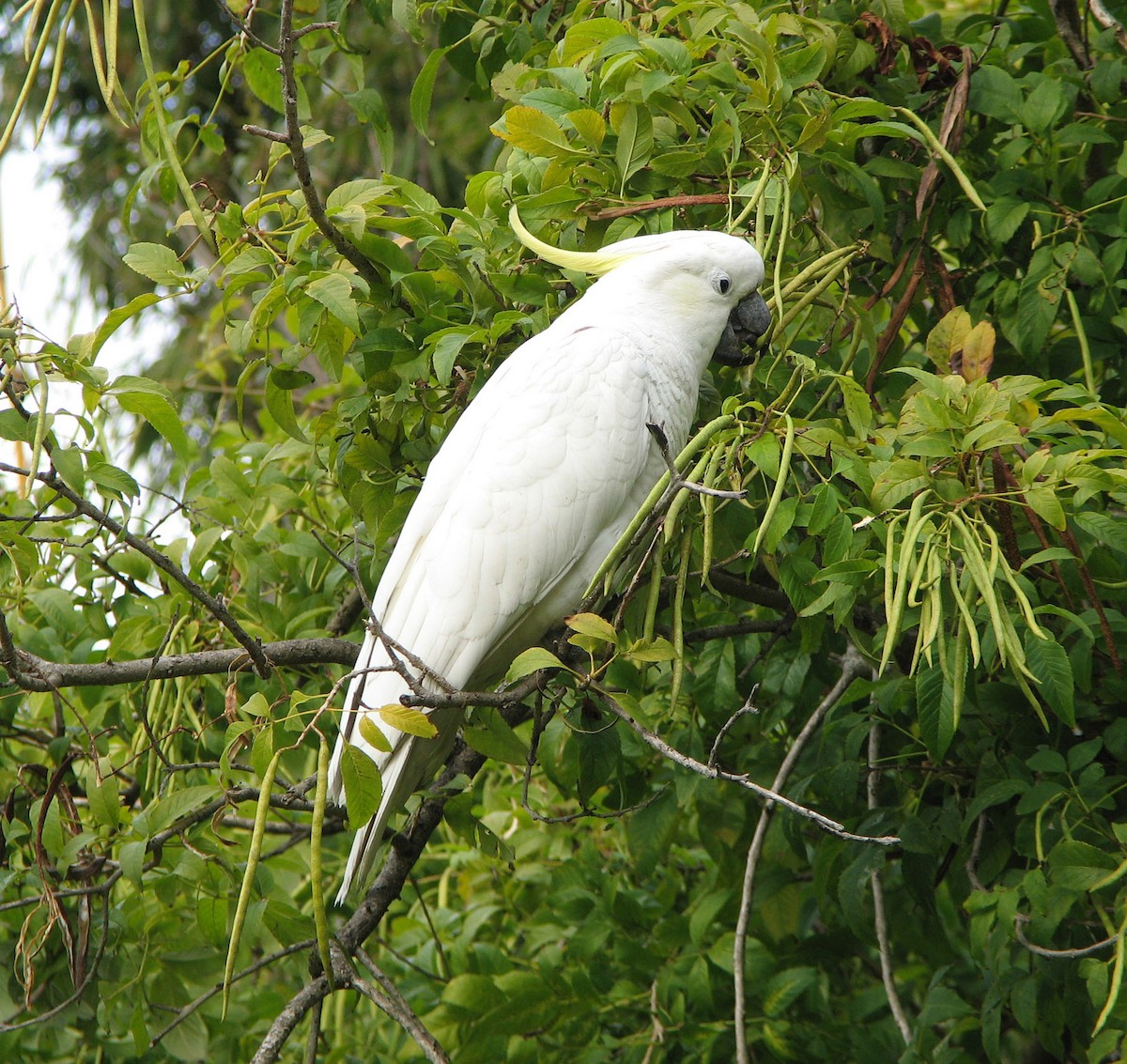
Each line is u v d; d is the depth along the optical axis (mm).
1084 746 6633
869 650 7203
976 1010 8164
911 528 5238
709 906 8281
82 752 7480
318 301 6504
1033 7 9062
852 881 7230
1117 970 5621
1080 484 5469
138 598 8086
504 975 8758
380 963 9758
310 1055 6645
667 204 6902
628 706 5551
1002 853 7340
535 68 8031
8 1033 7973
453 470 6992
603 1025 8797
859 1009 9430
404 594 6953
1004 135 8227
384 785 6637
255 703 5188
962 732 7602
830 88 7738
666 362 7141
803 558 6164
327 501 9484
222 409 11141
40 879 6809
